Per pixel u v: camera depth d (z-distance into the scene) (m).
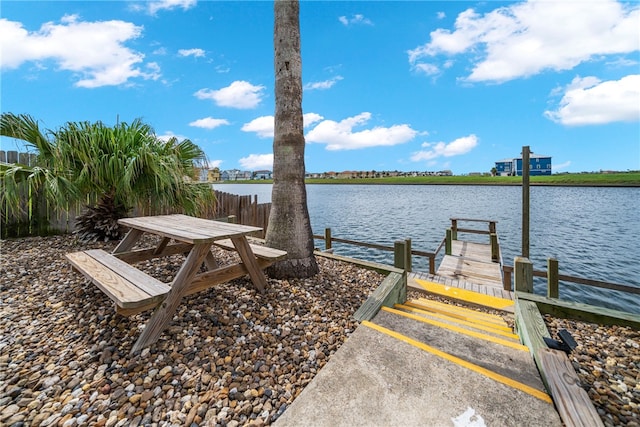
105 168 3.46
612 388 1.59
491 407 1.31
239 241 2.34
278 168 2.93
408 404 1.33
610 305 5.45
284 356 1.72
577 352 1.96
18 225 4.23
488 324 2.65
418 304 3.07
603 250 8.74
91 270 2.01
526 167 4.92
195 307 2.12
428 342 1.97
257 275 2.46
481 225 13.27
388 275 3.04
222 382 1.47
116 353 1.63
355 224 13.88
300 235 2.93
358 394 1.40
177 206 4.33
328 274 3.17
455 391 1.41
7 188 3.07
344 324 2.13
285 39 2.80
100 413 1.26
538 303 2.52
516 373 1.63
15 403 1.29
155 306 1.89
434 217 15.76
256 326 1.99
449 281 3.86
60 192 3.18
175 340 1.75
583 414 1.19
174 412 1.28
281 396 1.41
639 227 11.85
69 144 3.30
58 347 1.69
